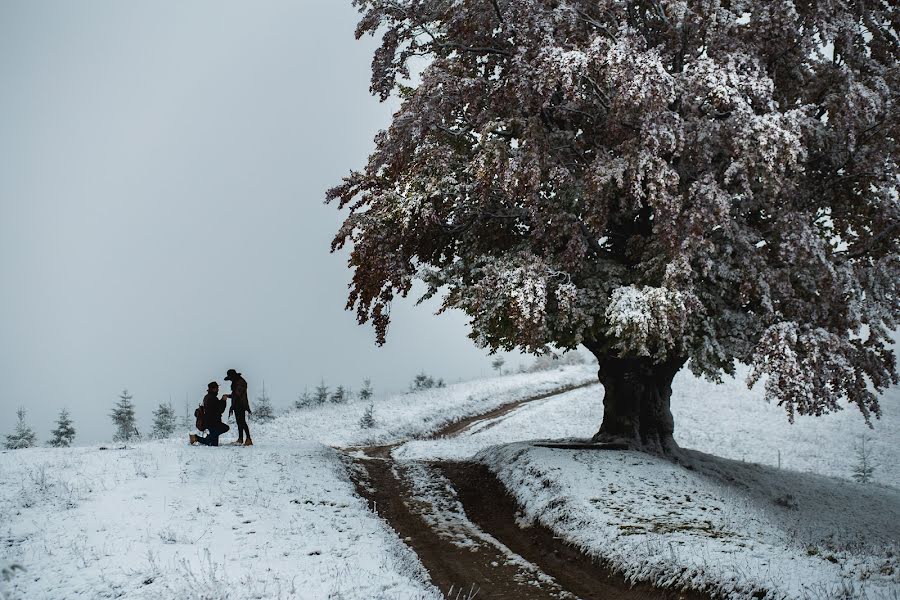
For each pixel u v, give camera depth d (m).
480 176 13.64
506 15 14.72
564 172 13.99
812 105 13.81
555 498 12.45
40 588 7.31
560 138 15.38
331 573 8.18
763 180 13.20
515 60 13.68
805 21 14.78
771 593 7.27
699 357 15.23
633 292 13.50
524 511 12.89
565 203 15.60
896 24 15.38
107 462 12.96
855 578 7.53
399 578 8.36
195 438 15.63
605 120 15.11
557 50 12.94
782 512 15.18
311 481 12.99
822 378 13.55
